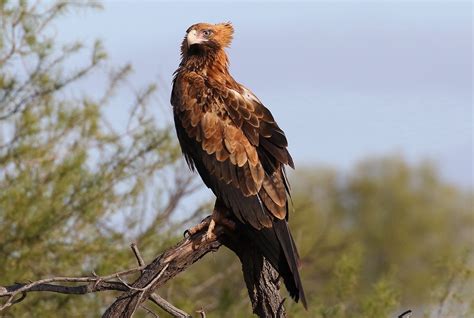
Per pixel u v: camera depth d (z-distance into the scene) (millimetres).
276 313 11070
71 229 15961
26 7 16031
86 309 16062
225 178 11953
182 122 12383
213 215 11781
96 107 16266
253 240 11648
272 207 11656
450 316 13883
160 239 16281
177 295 16984
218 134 12109
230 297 15422
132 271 11062
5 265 15586
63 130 16141
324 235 18938
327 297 15328
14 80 16047
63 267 15820
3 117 15898
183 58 13164
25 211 15422
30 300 15680
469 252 14273
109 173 15984
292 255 11336
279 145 11953
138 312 15969
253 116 12148
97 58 16328
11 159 15797
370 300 13867
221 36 13062
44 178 15867
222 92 12367
